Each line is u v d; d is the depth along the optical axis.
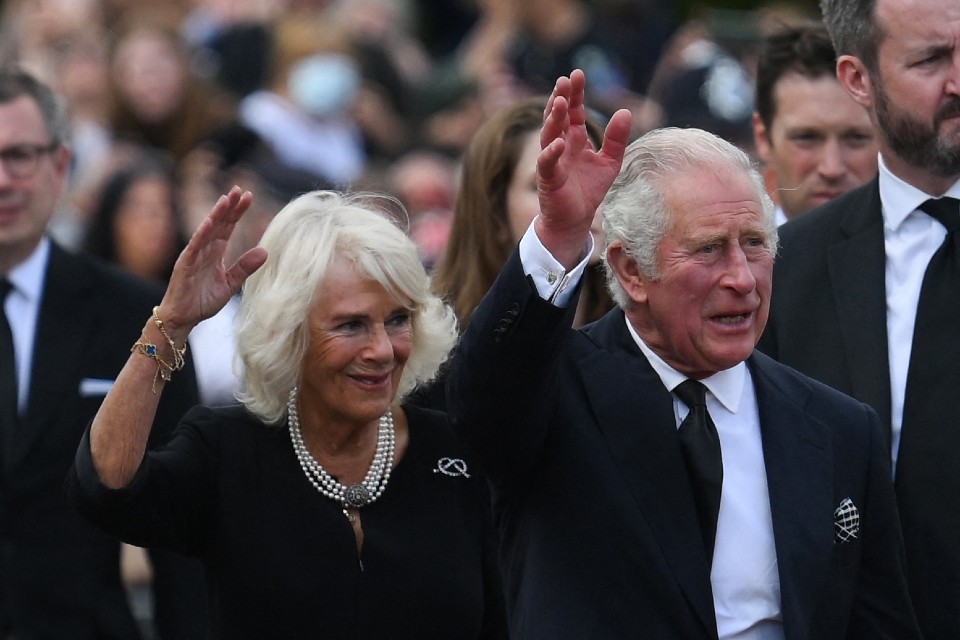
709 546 15.23
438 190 37.72
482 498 17.12
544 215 14.41
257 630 16.31
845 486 15.75
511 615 15.65
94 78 39.53
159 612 20.81
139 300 22.16
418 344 16.97
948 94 17.89
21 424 21.34
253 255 16.03
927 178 18.48
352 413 16.41
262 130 39.56
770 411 15.71
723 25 45.28
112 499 15.77
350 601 16.39
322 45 42.22
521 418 14.88
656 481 15.25
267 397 16.53
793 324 18.89
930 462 17.83
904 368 18.30
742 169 15.15
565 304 14.55
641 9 47.78
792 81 22.08
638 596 15.04
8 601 21.05
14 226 21.64
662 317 15.14
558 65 45.09
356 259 16.31
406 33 51.56
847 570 15.61
